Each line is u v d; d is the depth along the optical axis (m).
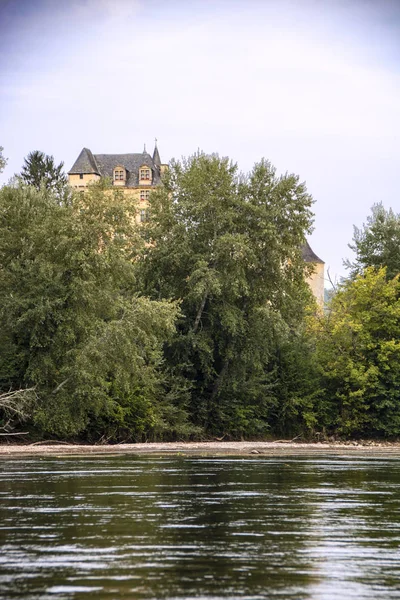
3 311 51.53
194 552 12.92
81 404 51.84
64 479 25.73
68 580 10.94
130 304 53.16
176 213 64.94
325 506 18.84
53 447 50.09
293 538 14.36
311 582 11.02
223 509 18.06
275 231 63.62
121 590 10.42
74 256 50.41
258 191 65.69
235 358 65.44
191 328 63.75
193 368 65.38
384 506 18.95
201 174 64.94
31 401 51.16
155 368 61.94
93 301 51.59
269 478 26.62
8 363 52.84
